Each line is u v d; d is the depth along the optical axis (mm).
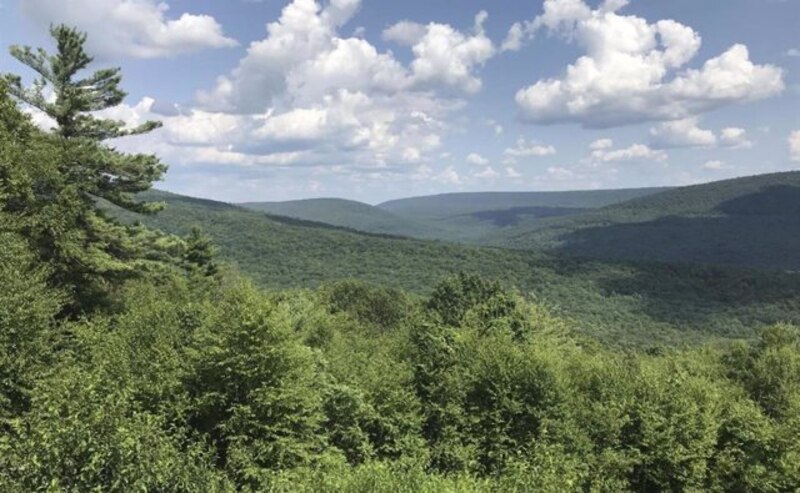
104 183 29062
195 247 55594
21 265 17797
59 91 28953
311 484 13273
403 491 12281
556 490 15594
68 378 11984
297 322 38531
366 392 22547
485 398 23844
